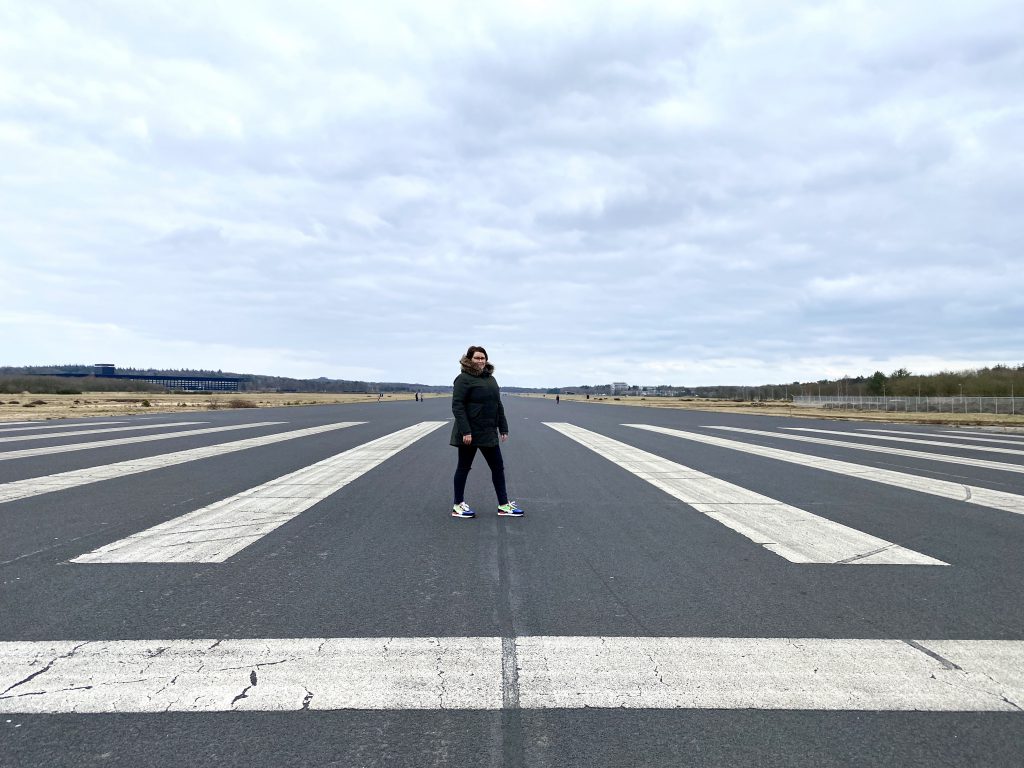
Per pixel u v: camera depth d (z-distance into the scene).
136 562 4.84
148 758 2.26
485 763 2.23
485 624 3.59
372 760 2.25
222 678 2.89
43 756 2.27
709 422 26.94
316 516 6.63
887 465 11.27
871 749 2.34
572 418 30.62
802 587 4.29
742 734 2.45
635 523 6.37
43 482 8.85
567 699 2.72
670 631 3.49
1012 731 2.48
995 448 14.88
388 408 44.88
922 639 3.38
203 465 10.90
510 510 6.72
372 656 3.14
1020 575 4.58
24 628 3.48
